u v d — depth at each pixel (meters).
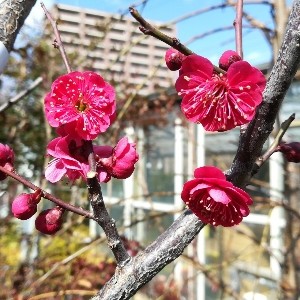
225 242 0.70
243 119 0.12
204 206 0.12
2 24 0.16
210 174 0.12
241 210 0.12
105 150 0.13
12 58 0.56
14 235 0.64
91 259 0.50
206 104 0.12
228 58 0.13
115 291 0.11
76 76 0.12
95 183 0.11
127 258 0.12
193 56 0.12
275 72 0.11
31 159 0.78
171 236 0.12
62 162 0.12
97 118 0.12
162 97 0.66
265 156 0.13
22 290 0.36
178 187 0.90
